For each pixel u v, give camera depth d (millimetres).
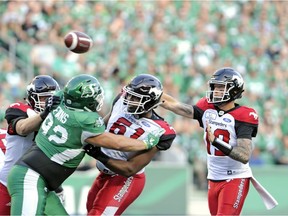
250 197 36656
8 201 22312
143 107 20844
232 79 22484
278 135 47906
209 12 57188
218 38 54375
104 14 53156
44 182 19859
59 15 50812
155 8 55312
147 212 35688
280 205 37062
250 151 22016
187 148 44094
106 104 43781
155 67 48625
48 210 19938
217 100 22625
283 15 61375
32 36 48188
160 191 35812
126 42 50562
